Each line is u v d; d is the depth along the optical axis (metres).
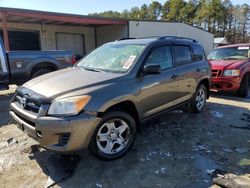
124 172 3.34
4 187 3.05
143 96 3.94
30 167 3.48
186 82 5.07
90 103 3.21
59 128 3.02
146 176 3.24
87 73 3.92
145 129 4.85
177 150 3.97
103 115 3.37
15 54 7.16
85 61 4.70
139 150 3.96
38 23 17.73
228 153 3.87
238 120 5.47
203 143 4.24
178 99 4.92
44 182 3.13
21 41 17.30
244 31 68.69
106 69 4.09
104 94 3.36
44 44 18.42
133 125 3.81
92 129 3.23
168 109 4.68
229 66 7.56
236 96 7.95
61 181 3.15
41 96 3.25
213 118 5.59
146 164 3.54
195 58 5.54
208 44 25.97
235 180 3.10
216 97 7.91
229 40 66.56
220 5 62.72
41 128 3.09
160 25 21.17
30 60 7.41
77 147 3.15
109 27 20.38
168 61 4.68
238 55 8.53
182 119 5.48
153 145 4.14
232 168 3.42
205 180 3.15
